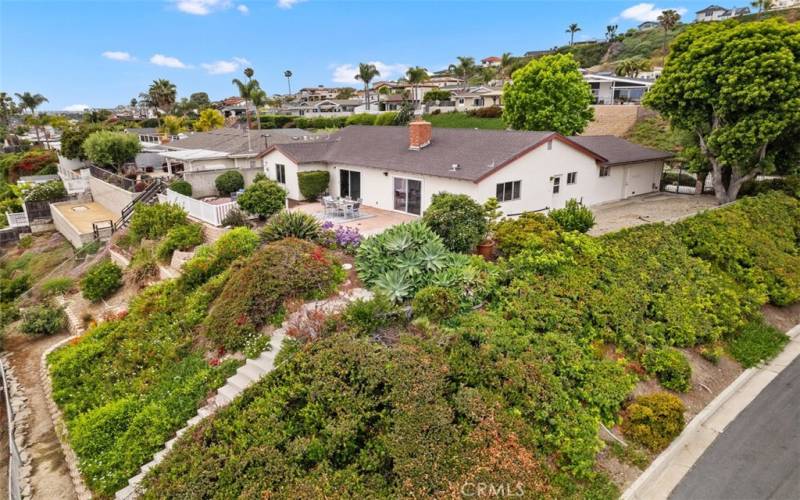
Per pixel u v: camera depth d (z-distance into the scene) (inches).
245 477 319.3
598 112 1934.1
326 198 935.0
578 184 1021.2
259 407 366.6
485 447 336.2
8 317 810.8
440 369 379.2
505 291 517.0
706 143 1006.4
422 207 891.4
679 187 1284.4
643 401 423.2
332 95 5408.5
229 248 676.1
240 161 1289.4
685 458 396.2
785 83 802.8
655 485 366.9
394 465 320.2
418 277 525.0
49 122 3585.1
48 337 749.9
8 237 1373.0
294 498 302.0
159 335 562.6
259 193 885.8
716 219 784.9
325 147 1157.7
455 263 543.8
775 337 591.5
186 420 425.7
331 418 353.1
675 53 1000.9
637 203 1109.1
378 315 441.7
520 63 4146.2
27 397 569.9
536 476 335.6
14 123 4421.8
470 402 362.3
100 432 433.1
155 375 502.6
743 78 842.8
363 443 346.3
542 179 917.2
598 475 365.4
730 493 356.8
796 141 940.0
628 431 407.5
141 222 896.3
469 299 491.2
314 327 432.5
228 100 5477.4
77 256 1034.7
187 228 835.4
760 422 439.2
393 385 361.7
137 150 1662.2
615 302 528.4
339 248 655.8
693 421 438.3
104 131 1720.0
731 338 576.1
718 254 697.0
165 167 1675.7
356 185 1037.2
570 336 470.6
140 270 791.1
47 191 1451.8
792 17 3120.1
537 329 474.9
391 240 574.6
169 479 331.6
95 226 1098.1
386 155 995.3
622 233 676.1
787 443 409.1
